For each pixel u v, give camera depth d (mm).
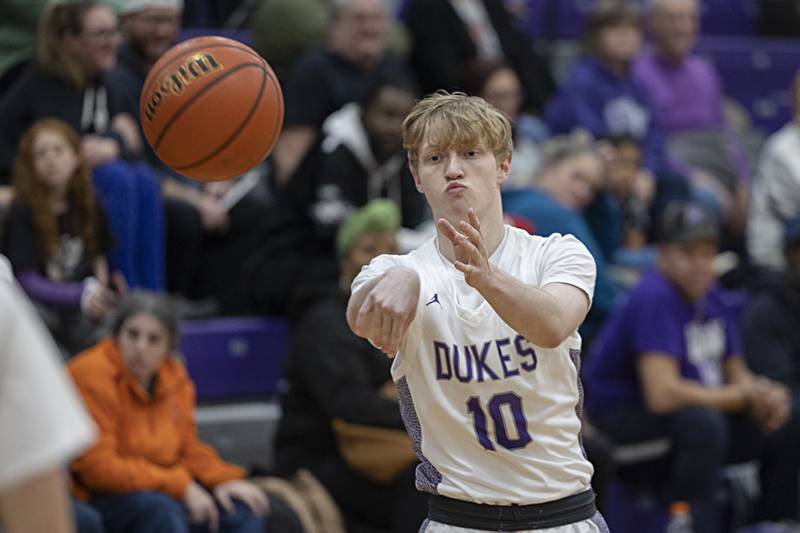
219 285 17172
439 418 7395
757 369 16891
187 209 16438
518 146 17766
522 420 7277
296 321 15820
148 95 8500
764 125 26078
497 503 7379
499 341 7219
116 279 14461
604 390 15633
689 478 14875
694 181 20875
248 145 8500
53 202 14000
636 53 20578
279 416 15789
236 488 12930
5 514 4961
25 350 4957
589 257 7328
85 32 15422
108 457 12141
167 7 16844
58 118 15453
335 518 13430
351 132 16500
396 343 6715
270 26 19062
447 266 7410
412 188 16750
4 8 16750
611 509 15594
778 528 16469
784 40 27406
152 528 12094
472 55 20297
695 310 15484
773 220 19750
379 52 18125
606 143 18547
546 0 25422
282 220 16828
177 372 13070
